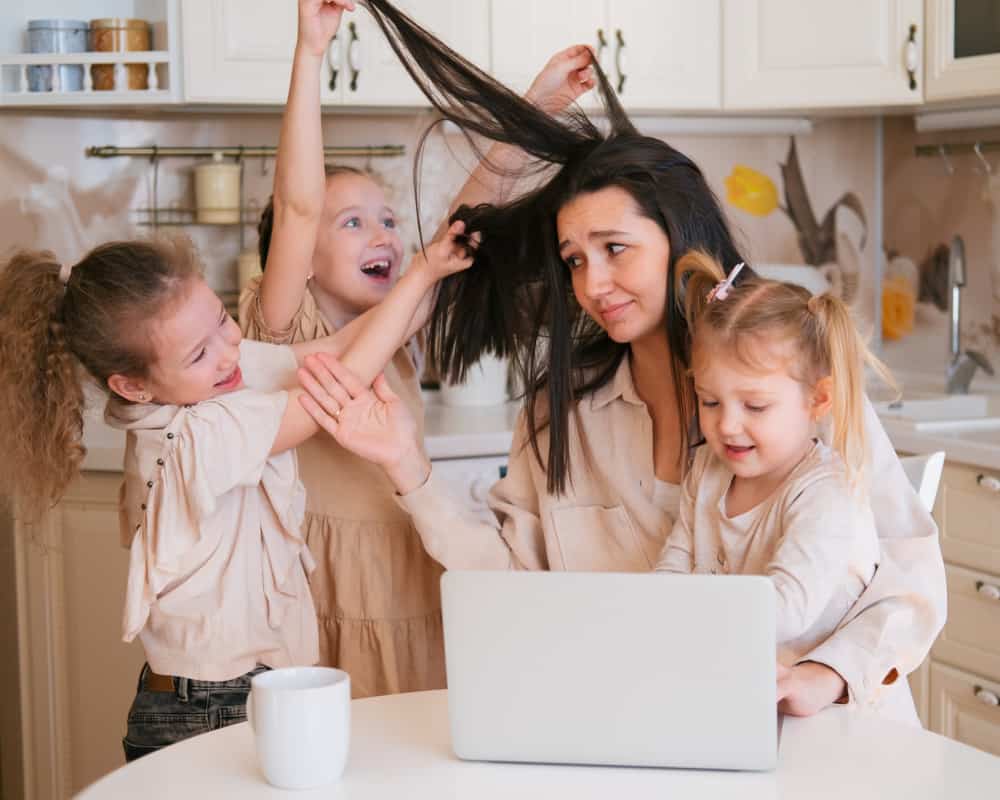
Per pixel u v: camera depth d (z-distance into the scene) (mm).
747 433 1320
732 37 3010
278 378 1691
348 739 1106
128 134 3023
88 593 2572
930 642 1344
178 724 1530
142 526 1513
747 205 3451
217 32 2742
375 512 1764
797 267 3375
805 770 1094
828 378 1333
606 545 1570
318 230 1893
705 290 1418
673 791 1057
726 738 1082
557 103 1784
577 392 1589
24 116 2932
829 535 1262
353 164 3121
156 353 1478
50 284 1517
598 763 1111
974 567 2504
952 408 3094
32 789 2637
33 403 1507
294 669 1140
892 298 3527
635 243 1441
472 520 1608
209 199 2977
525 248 1624
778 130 3408
